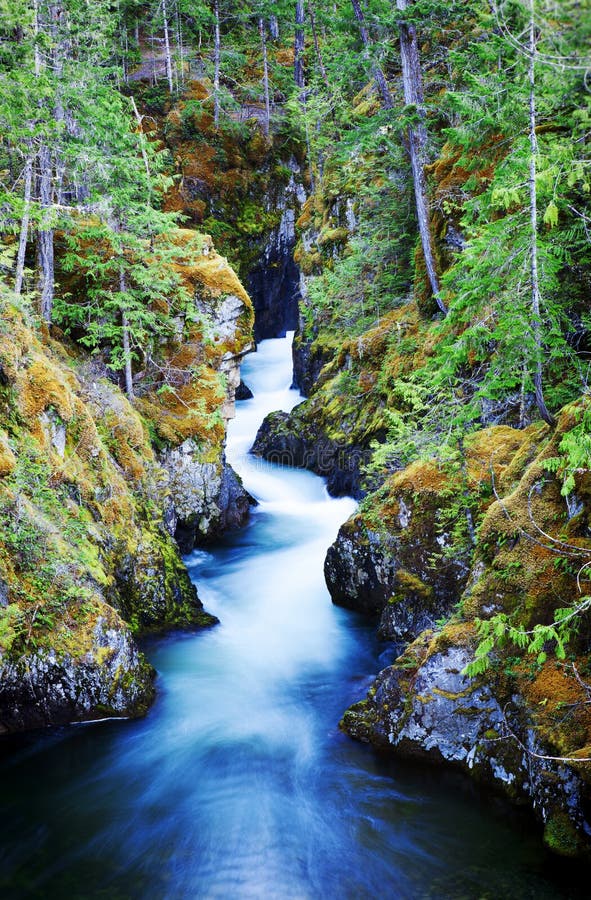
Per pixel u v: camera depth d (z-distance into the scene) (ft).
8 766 26.84
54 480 34.53
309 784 25.54
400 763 25.90
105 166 47.80
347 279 69.82
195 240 58.18
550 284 23.54
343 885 20.52
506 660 23.81
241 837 22.88
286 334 117.80
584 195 26.61
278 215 113.39
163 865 21.56
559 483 25.08
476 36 54.08
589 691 21.06
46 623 29.17
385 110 55.26
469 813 22.98
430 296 55.67
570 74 15.70
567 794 20.25
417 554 35.63
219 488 54.85
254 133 112.47
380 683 28.45
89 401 44.16
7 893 20.21
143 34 122.21
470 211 28.94
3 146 43.21
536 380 24.67
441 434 33.91
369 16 60.39
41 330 45.70
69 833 23.13
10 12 39.50
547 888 19.29
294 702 31.96
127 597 37.99
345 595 41.19
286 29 123.54
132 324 50.98
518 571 24.72
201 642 38.40
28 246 50.78
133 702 30.73
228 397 57.62
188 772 26.63
